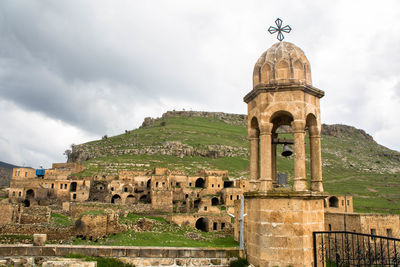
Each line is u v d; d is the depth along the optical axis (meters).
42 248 16.64
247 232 15.94
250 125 16.98
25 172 108.75
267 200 14.55
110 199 108.62
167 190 93.44
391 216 48.00
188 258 16.34
